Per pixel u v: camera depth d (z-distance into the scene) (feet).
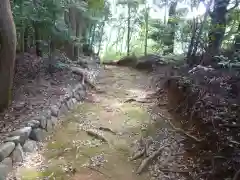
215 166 7.91
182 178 7.92
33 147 9.04
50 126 10.65
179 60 17.35
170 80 15.87
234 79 11.44
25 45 16.55
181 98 13.32
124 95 16.49
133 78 20.65
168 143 10.09
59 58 17.35
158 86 17.31
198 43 15.85
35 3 13.52
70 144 9.83
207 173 7.79
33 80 13.69
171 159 8.96
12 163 7.80
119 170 8.37
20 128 8.80
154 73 20.75
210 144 8.96
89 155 9.16
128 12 27.14
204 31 15.26
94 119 12.47
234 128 8.81
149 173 8.27
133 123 12.19
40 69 15.02
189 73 14.11
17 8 13.14
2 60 9.36
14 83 12.80
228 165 7.69
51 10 13.83
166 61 19.57
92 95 16.15
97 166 8.51
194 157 8.91
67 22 18.61
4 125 8.95
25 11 13.29
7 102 10.11
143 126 11.83
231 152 8.02
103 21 25.13
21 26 14.19
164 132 11.09
